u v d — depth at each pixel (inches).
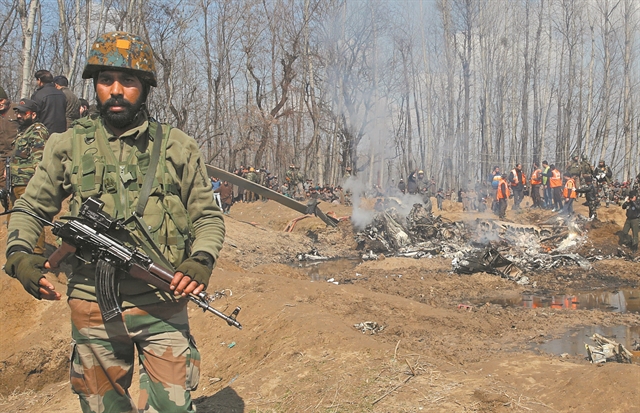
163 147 128.0
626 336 324.8
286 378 203.0
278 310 275.4
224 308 305.0
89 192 124.3
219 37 1449.3
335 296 335.6
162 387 123.3
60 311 312.0
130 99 125.6
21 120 318.0
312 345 221.9
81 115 420.2
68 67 951.0
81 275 124.9
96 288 119.0
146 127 128.5
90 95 1171.9
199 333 292.2
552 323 353.1
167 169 127.7
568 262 643.5
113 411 129.0
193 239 130.7
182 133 132.6
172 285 118.9
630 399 185.6
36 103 357.7
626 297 477.1
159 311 124.3
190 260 122.1
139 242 123.5
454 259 623.2
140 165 126.5
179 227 127.3
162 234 125.3
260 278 350.0
